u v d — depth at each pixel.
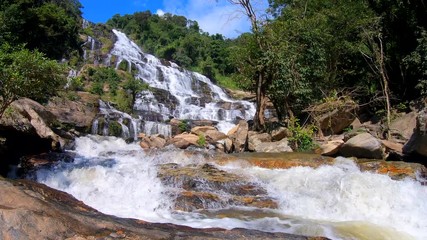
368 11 21.88
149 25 74.12
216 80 54.72
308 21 20.73
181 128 23.98
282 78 19.08
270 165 11.88
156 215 8.09
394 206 8.50
